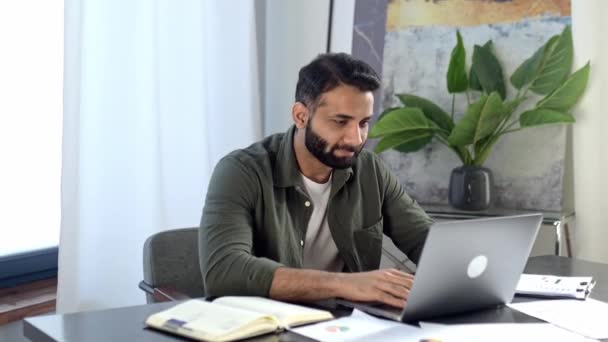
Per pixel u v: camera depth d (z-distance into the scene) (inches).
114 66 99.2
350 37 126.1
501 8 117.2
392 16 123.0
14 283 99.3
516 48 116.2
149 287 75.8
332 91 65.8
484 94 114.2
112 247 100.3
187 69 110.3
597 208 112.8
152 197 105.0
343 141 66.9
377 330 49.1
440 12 120.3
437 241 49.0
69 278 94.4
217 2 117.6
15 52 96.3
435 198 120.6
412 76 121.6
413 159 121.5
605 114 111.7
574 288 63.0
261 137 125.7
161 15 106.7
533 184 116.0
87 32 95.9
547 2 114.9
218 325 47.4
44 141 100.8
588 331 50.6
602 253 112.7
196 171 112.1
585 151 113.0
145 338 47.4
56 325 50.3
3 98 95.4
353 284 55.8
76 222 94.3
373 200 76.2
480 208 112.5
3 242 97.7
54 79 101.0
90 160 97.7
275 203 70.3
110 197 99.8
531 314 55.3
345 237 73.8
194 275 78.7
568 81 110.9
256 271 58.2
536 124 111.8
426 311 52.2
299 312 50.6
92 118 97.7
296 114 69.7
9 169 97.2
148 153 104.3
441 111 116.8
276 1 131.4
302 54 129.9
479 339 47.9
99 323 50.8
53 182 102.7
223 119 119.5
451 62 114.2
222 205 66.6
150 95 103.8
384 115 117.0
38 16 98.7
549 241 117.0
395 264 122.4
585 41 112.4
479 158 115.1
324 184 73.5
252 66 121.7
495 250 53.5
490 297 56.2
